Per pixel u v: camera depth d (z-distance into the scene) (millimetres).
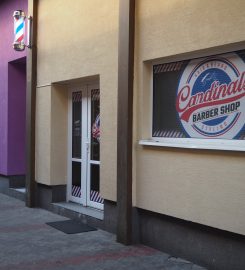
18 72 10820
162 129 6156
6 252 5953
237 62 5062
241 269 4906
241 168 4820
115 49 6742
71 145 8672
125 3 6270
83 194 8273
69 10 7949
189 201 5480
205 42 5219
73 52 7836
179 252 5734
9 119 10680
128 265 5414
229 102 5168
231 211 4934
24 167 10836
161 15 5859
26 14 9836
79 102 8438
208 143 5406
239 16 4801
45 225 7457
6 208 8992
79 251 5984
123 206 6301
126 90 6242
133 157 6344
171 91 6012
